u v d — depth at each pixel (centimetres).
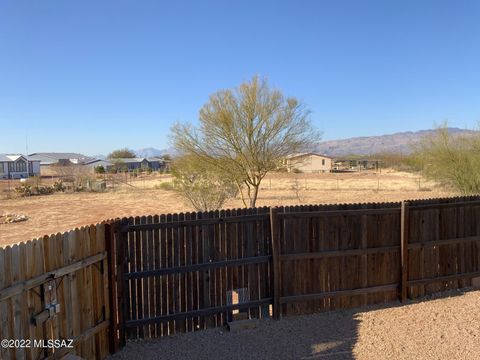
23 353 426
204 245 667
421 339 616
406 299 775
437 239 802
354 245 749
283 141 2131
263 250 705
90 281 544
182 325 657
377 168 7906
